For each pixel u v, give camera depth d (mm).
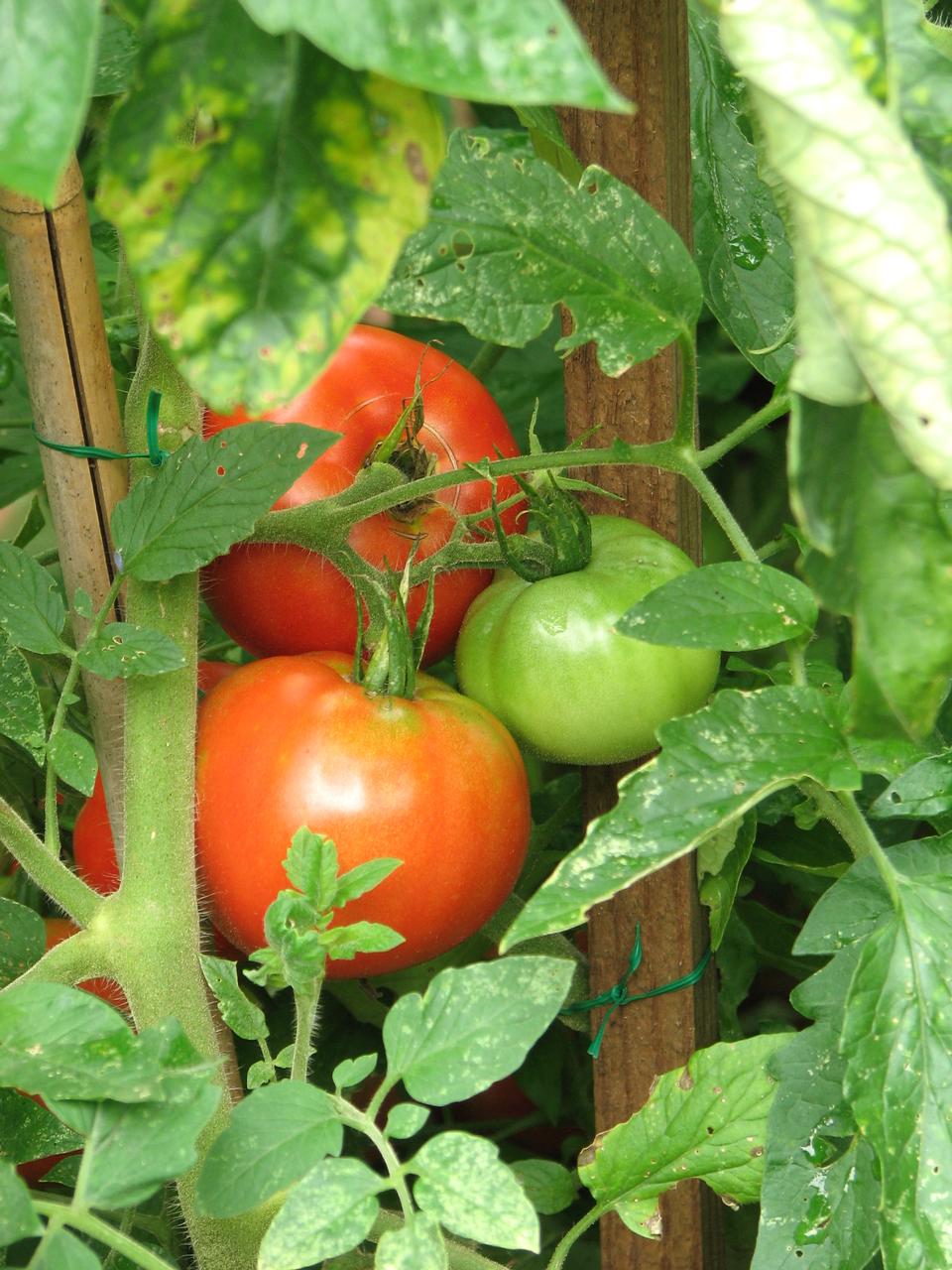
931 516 492
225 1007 601
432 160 473
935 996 550
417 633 644
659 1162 613
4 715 619
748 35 468
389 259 474
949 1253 538
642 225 584
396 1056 542
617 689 635
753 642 581
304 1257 524
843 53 469
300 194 471
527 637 641
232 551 669
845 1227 579
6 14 398
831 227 470
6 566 617
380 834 626
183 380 647
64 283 624
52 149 396
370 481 656
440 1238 525
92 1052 530
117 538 613
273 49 467
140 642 612
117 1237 525
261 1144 539
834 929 590
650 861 541
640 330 586
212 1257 616
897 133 469
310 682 647
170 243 471
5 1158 581
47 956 619
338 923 635
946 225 471
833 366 480
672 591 583
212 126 469
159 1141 521
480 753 641
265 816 630
